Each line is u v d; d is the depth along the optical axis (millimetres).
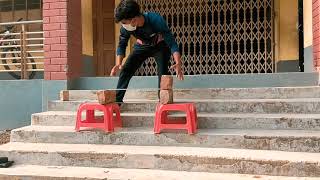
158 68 4902
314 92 5082
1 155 4336
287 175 3648
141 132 4406
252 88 5238
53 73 6125
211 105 4941
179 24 8742
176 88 5695
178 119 4648
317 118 4309
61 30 6074
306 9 6574
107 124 4453
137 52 4867
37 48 8438
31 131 4680
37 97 6332
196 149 4117
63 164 4195
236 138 4129
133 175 3781
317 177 3582
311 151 3955
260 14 8273
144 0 8867
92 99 5660
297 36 7926
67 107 5445
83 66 7137
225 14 8453
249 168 3738
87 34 7375
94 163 4121
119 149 4199
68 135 4582
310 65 6266
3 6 9289
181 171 3898
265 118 4445
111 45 8984
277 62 8086
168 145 4312
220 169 3809
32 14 9086
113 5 8984
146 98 5586
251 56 8344
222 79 5695
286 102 4719
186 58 8703
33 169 4070
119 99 5016
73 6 6332
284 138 4008
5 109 6484
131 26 4449
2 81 6484
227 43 8500
